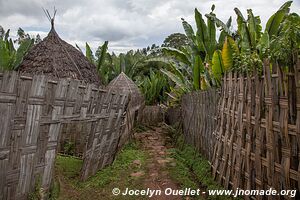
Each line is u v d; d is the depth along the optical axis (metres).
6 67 8.12
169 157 7.76
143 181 5.57
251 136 3.91
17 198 3.33
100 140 5.57
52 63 7.63
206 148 6.55
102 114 5.41
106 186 5.17
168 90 21.20
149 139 11.46
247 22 7.10
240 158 4.20
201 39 9.62
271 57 3.61
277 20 6.97
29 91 3.28
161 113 19.09
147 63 24.05
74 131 6.72
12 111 3.09
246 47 6.12
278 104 3.23
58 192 4.35
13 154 3.20
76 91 4.29
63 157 6.52
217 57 6.45
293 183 3.02
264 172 3.57
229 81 4.86
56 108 3.84
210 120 6.21
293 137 3.02
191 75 10.86
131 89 11.56
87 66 8.89
